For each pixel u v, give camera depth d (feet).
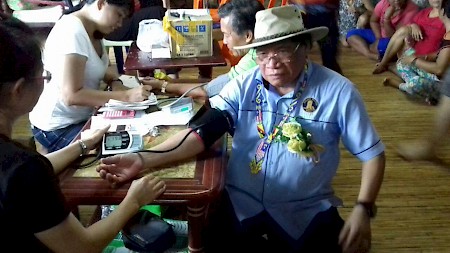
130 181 4.40
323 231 4.81
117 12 6.36
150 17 10.26
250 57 6.34
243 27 6.32
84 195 4.23
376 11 13.98
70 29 6.22
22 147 3.14
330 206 4.87
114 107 5.70
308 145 4.65
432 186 7.94
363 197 4.70
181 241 5.33
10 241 3.14
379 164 4.71
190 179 4.41
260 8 6.40
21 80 3.15
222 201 5.10
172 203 4.27
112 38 10.04
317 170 4.73
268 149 4.75
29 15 10.03
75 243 3.43
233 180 5.01
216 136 4.86
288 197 4.80
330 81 4.69
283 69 4.48
